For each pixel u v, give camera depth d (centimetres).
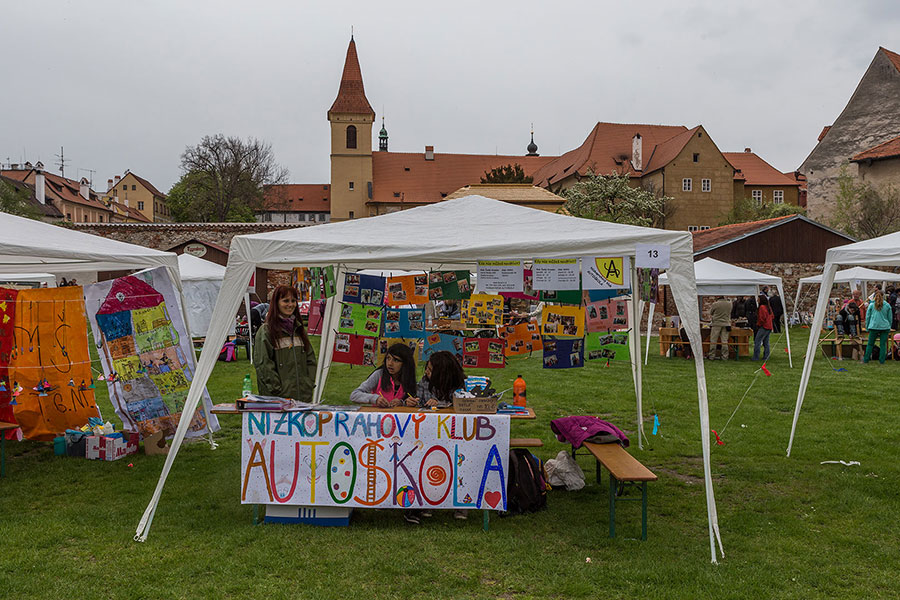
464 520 546
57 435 778
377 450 520
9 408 783
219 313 556
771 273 2855
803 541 509
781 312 2408
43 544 489
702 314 2377
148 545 487
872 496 614
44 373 777
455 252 540
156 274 792
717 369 1495
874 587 432
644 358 1722
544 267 553
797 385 1241
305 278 895
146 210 9606
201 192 6481
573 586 426
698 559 473
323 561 462
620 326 745
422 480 518
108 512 557
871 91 4025
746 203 5522
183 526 526
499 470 522
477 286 556
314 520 531
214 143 6419
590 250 538
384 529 522
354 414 522
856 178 3875
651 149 6662
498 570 452
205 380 548
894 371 1452
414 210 661
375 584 430
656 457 745
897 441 812
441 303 779
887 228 3584
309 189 10481
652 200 5225
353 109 7706
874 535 521
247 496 526
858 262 741
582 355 696
